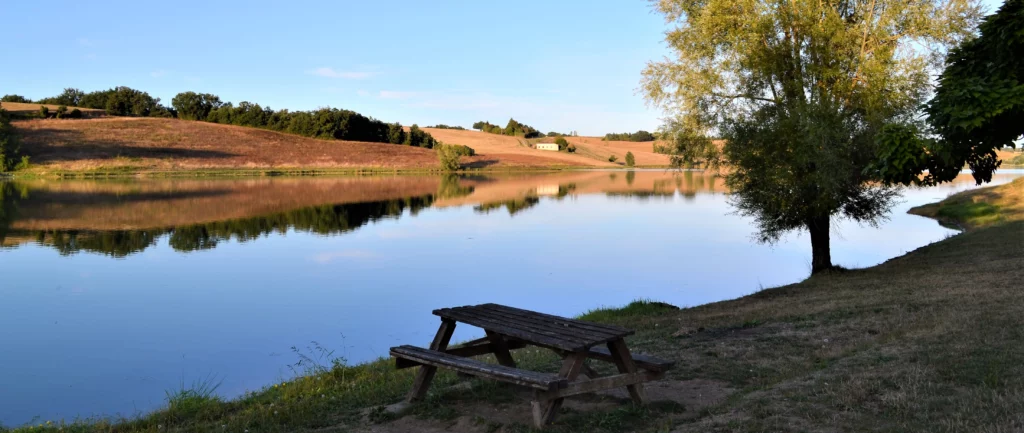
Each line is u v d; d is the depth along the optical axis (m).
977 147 7.95
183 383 10.44
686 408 6.44
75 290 18.16
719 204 49.75
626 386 6.68
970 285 12.45
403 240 29.77
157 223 35.25
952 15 16.25
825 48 16.61
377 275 20.92
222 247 27.09
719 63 18.12
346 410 7.04
